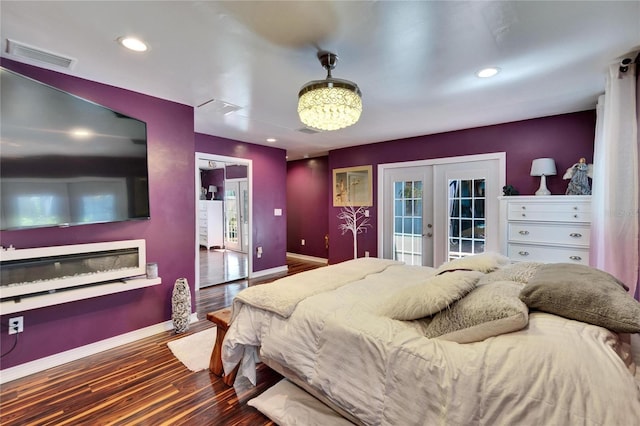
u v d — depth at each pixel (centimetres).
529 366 106
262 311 191
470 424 108
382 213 493
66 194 205
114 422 168
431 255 441
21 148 182
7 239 202
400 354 131
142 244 265
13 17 157
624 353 116
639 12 155
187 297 292
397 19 161
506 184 370
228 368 197
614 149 215
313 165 654
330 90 177
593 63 212
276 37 178
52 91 196
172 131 292
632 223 209
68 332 234
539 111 324
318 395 168
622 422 87
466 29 171
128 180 247
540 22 164
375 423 131
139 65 215
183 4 147
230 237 750
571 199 286
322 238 644
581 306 121
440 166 428
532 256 308
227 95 275
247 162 496
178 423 168
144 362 233
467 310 133
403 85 251
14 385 203
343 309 170
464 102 294
